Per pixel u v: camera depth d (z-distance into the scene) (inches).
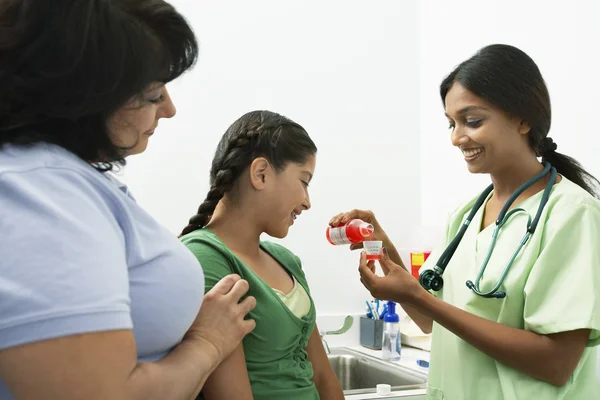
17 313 22.4
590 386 51.1
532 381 48.2
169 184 95.4
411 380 82.4
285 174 46.4
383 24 111.1
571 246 47.8
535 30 86.8
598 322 44.8
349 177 106.7
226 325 32.8
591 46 76.1
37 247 22.9
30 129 26.4
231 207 47.4
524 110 50.4
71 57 24.8
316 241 103.6
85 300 22.9
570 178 55.4
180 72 30.3
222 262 42.6
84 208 25.1
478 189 96.2
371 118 109.0
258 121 48.3
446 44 106.4
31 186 24.3
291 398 44.2
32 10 24.6
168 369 27.6
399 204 110.6
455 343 53.7
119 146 28.7
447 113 54.3
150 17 28.2
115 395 23.5
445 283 56.9
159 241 29.3
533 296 47.4
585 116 77.2
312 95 105.1
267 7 103.0
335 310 104.0
